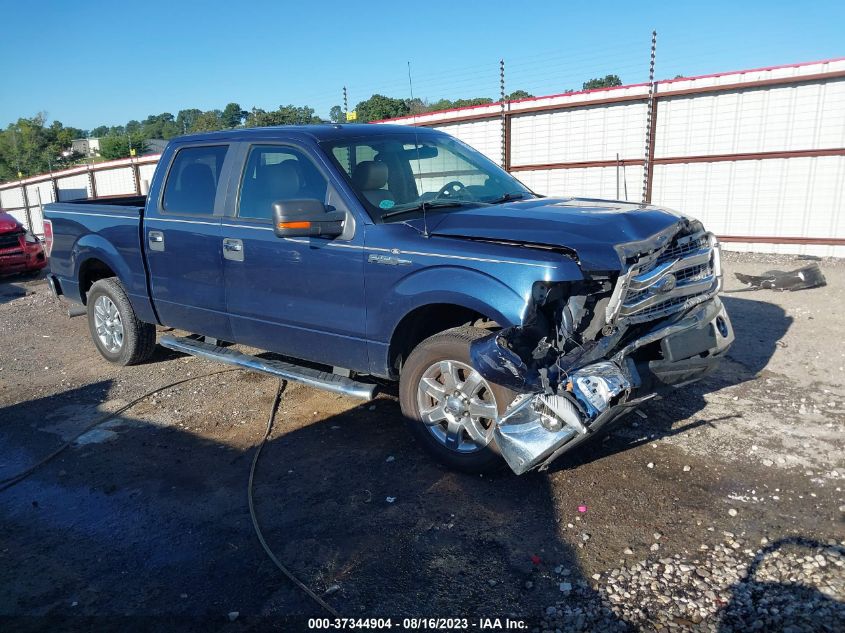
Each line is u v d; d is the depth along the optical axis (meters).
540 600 2.93
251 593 3.09
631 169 13.62
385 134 4.92
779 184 12.07
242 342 5.19
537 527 3.47
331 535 3.51
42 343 7.77
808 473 3.88
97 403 5.64
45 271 13.87
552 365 3.48
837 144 11.41
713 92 12.34
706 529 3.38
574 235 3.62
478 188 4.85
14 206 32.19
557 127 14.33
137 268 5.82
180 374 6.25
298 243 4.51
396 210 4.33
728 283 9.21
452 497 3.82
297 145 4.64
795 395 5.03
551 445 3.44
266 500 3.92
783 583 2.94
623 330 3.59
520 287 3.51
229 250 4.94
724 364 5.77
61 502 4.04
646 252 3.65
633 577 3.04
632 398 3.62
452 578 3.11
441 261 3.84
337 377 4.60
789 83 11.59
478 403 3.89
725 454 4.14
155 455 4.60
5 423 5.34
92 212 6.26
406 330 4.24
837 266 10.62
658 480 3.87
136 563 3.38
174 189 5.48
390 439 4.63
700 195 12.92
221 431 4.94
